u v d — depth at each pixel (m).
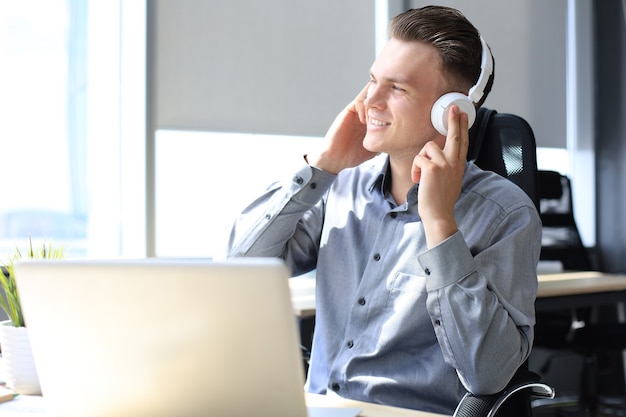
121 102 3.68
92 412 1.11
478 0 4.50
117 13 3.68
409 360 1.62
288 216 1.79
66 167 3.87
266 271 0.96
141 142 3.61
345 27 4.05
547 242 4.04
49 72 3.88
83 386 1.10
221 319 1.00
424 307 1.60
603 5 4.76
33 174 3.89
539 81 4.72
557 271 3.93
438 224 1.47
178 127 3.65
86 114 3.83
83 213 3.85
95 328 1.07
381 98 1.62
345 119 1.78
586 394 3.97
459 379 1.59
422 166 1.50
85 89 3.82
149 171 3.60
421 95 1.59
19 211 3.89
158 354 1.05
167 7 3.62
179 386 1.05
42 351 1.12
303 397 1.01
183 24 3.65
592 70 4.82
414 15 1.64
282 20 3.88
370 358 1.63
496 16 4.57
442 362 1.59
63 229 3.88
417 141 1.62
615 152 4.72
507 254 1.59
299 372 1.00
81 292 1.06
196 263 1.00
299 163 1.81
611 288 3.32
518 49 4.64
